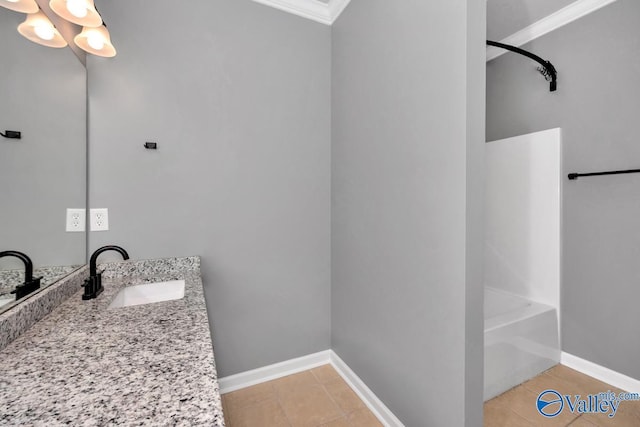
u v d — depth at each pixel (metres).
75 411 0.54
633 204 1.71
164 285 1.44
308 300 2.04
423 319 1.28
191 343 0.82
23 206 0.98
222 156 1.75
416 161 1.31
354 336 1.82
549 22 2.04
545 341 1.94
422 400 1.29
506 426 1.49
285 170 1.94
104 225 1.49
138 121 1.55
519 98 2.27
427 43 1.23
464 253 1.08
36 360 0.72
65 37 1.26
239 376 1.84
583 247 1.92
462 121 1.08
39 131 1.09
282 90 1.92
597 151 1.85
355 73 1.77
